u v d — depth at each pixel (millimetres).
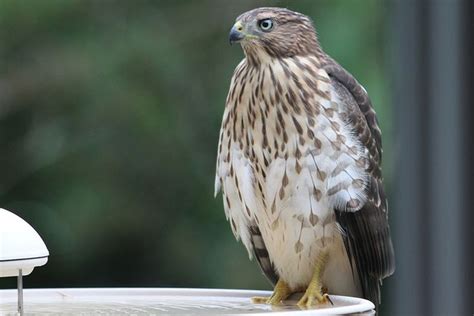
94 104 17125
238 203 9359
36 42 17250
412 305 11062
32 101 17297
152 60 17125
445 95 10859
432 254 11000
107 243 16984
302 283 9250
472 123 10867
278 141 8914
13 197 17219
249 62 9156
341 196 8930
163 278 16938
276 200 8977
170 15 17406
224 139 9281
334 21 16078
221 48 17391
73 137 17125
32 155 17203
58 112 17250
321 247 9062
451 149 10891
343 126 8977
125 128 17062
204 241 16906
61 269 17016
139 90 17109
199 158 17016
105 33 17250
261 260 9625
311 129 8875
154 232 17000
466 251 10953
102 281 17078
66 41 17266
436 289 10992
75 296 8195
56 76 17188
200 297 8250
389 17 15664
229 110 9203
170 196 17000
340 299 8383
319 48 9312
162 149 17000
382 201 9328
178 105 17109
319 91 8969
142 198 17000
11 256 6711
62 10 17141
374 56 15891
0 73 17219
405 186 11062
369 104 9367
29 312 7281
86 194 16969
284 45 9070
